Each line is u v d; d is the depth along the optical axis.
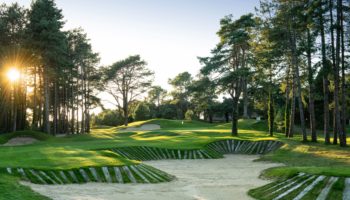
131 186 18.70
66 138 52.81
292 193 15.42
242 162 31.88
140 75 88.69
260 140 41.47
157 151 34.59
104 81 85.38
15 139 46.41
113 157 24.95
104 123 124.19
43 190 16.20
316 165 26.05
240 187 19.00
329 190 14.70
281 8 42.19
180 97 123.69
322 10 33.84
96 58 78.31
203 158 34.41
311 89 38.81
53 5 54.69
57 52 53.41
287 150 35.38
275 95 72.81
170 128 77.44
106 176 19.69
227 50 50.22
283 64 46.34
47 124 54.66
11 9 54.62
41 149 29.27
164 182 20.64
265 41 47.66
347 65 34.09
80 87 78.06
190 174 24.33
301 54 38.19
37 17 52.59
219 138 43.19
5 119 59.88
